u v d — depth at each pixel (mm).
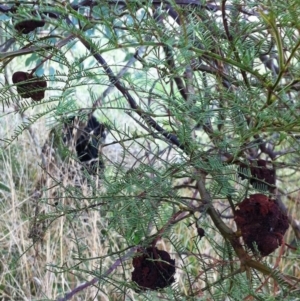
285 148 1415
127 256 966
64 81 839
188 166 934
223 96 873
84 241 1757
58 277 1813
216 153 916
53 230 1833
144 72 957
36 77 865
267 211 839
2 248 1952
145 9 804
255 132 843
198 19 849
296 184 1899
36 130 1910
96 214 1660
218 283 910
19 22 897
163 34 801
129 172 945
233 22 854
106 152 1697
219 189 924
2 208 1984
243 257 898
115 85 1017
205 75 938
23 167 2031
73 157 1054
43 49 863
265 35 889
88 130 1392
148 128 991
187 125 883
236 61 816
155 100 1097
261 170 977
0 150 904
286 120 815
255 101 833
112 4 939
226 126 908
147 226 937
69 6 799
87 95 1518
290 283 872
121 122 1575
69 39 924
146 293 965
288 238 1812
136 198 917
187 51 790
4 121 1915
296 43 765
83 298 1730
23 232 1895
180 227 1802
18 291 1831
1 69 999
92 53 827
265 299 839
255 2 741
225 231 926
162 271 915
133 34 806
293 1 686
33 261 1782
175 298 912
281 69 773
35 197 1791
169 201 943
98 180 1227
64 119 922
